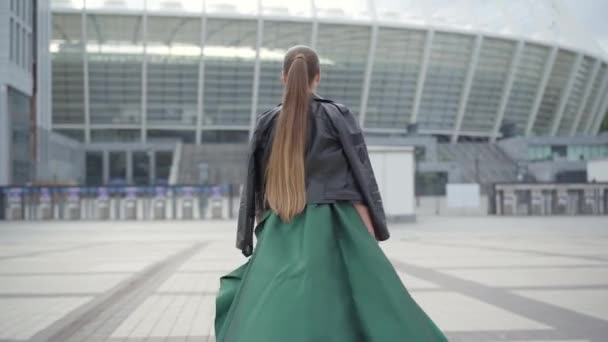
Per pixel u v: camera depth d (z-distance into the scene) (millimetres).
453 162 64125
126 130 71312
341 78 69875
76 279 6918
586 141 68875
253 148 2209
